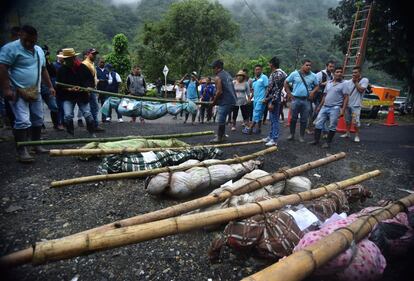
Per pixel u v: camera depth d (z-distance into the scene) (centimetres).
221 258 268
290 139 777
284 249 250
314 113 930
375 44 1658
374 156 662
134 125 962
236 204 304
